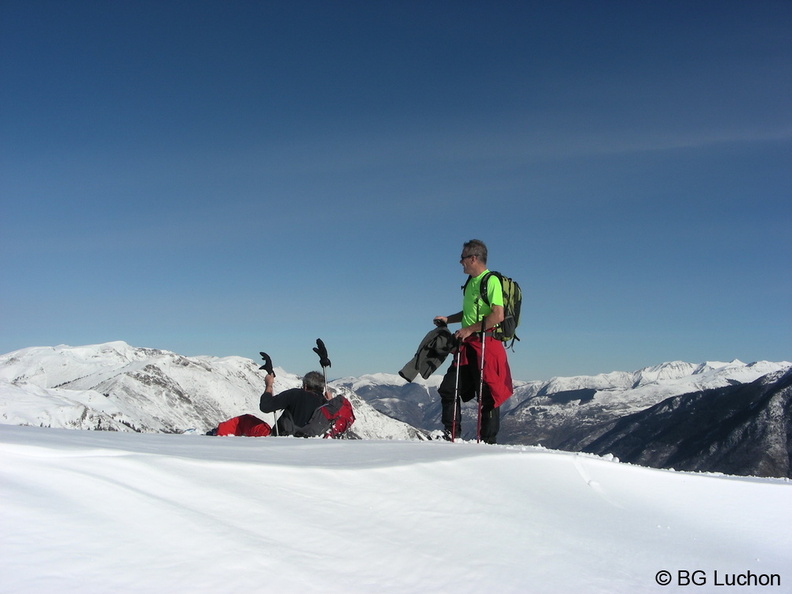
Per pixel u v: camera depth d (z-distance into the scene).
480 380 7.68
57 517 2.66
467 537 3.75
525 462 5.28
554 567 3.63
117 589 2.30
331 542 3.19
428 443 6.17
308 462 4.39
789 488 5.99
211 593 2.44
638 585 3.66
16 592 2.14
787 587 4.04
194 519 2.96
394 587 2.92
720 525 5.16
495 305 7.68
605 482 5.49
